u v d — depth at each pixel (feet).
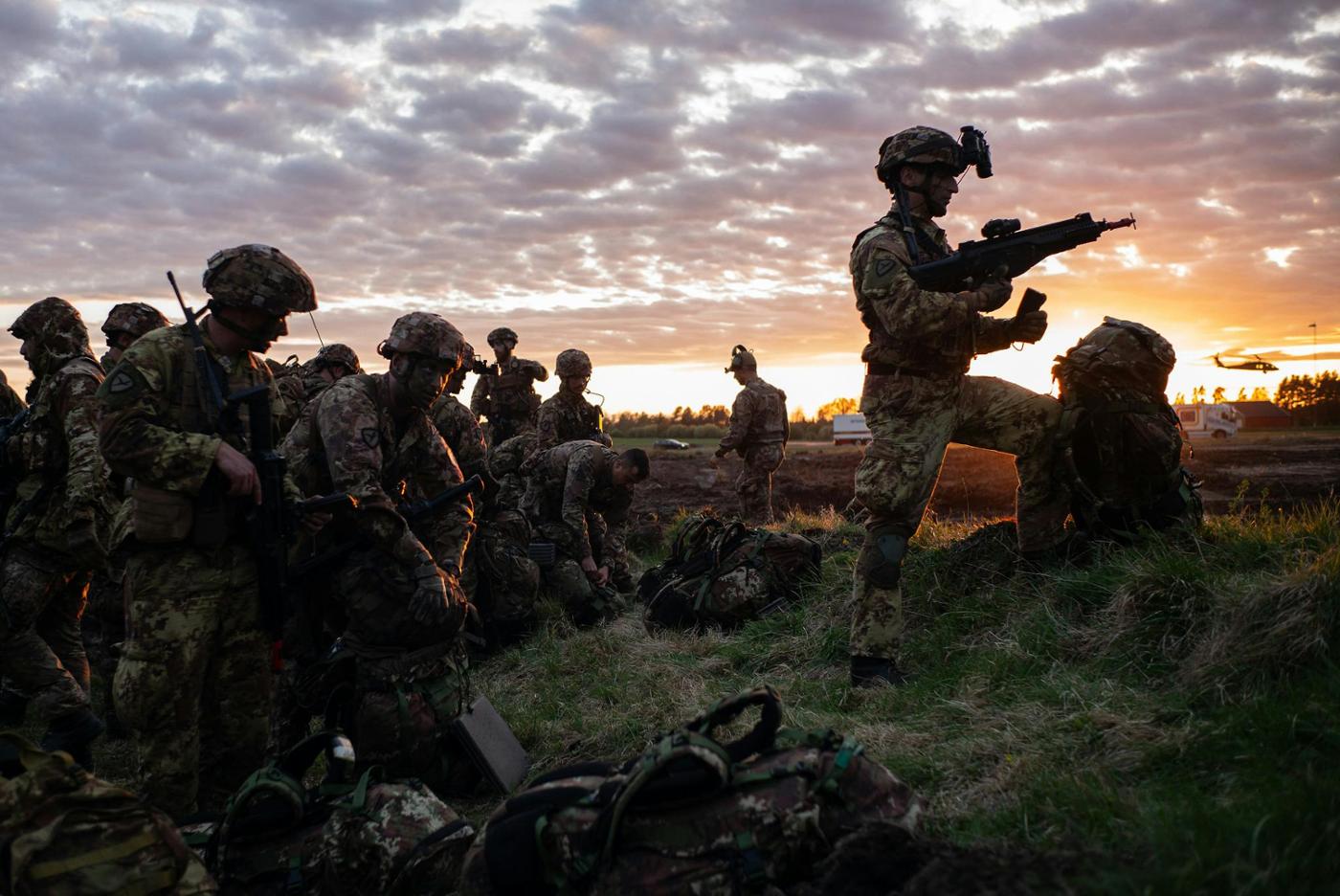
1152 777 8.62
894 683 13.44
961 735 10.82
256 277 10.78
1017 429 14.24
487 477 19.07
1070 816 7.93
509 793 12.39
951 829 8.09
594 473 23.04
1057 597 13.71
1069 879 6.01
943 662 13.75
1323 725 8.39
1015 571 15.10
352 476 12.11
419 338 12.75
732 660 16.83
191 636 10.43
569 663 18.29
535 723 14.93
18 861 6.90
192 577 10.47
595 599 22.12
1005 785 8.98
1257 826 6.46
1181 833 6.74
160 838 7.47
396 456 13.38
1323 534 12.67
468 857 7.71
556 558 22.45
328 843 8.53
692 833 7.05
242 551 10.89
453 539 14.05
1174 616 11.72
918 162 13.56
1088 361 14.24
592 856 7.07
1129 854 6.49
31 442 14.48
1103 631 12.35
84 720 14.90
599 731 14.15
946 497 46.44
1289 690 9.27
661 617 19.70
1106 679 11.35
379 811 8.70
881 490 13.61
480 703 13.25
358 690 12.28
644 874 6.95
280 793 8.68
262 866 8.52
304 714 13.33
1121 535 14.39
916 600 15.67
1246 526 14.19
